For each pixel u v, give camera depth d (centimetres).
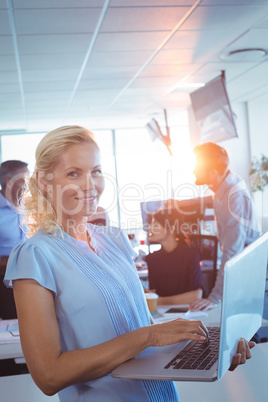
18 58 494
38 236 100
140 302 111
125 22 407
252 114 852
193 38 467
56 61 516
